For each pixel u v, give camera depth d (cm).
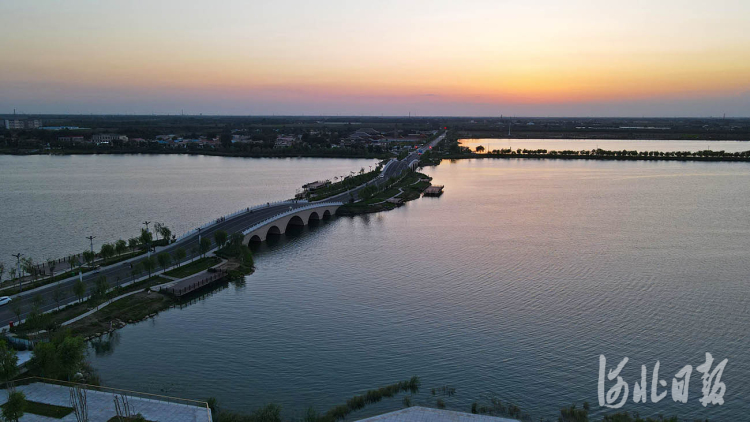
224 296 18475
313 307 17450
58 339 12888
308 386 12625
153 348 14512
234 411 11500
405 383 12569
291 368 13462
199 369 13375
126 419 10350
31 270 18938
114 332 15475
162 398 11638
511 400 12075
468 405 11831
